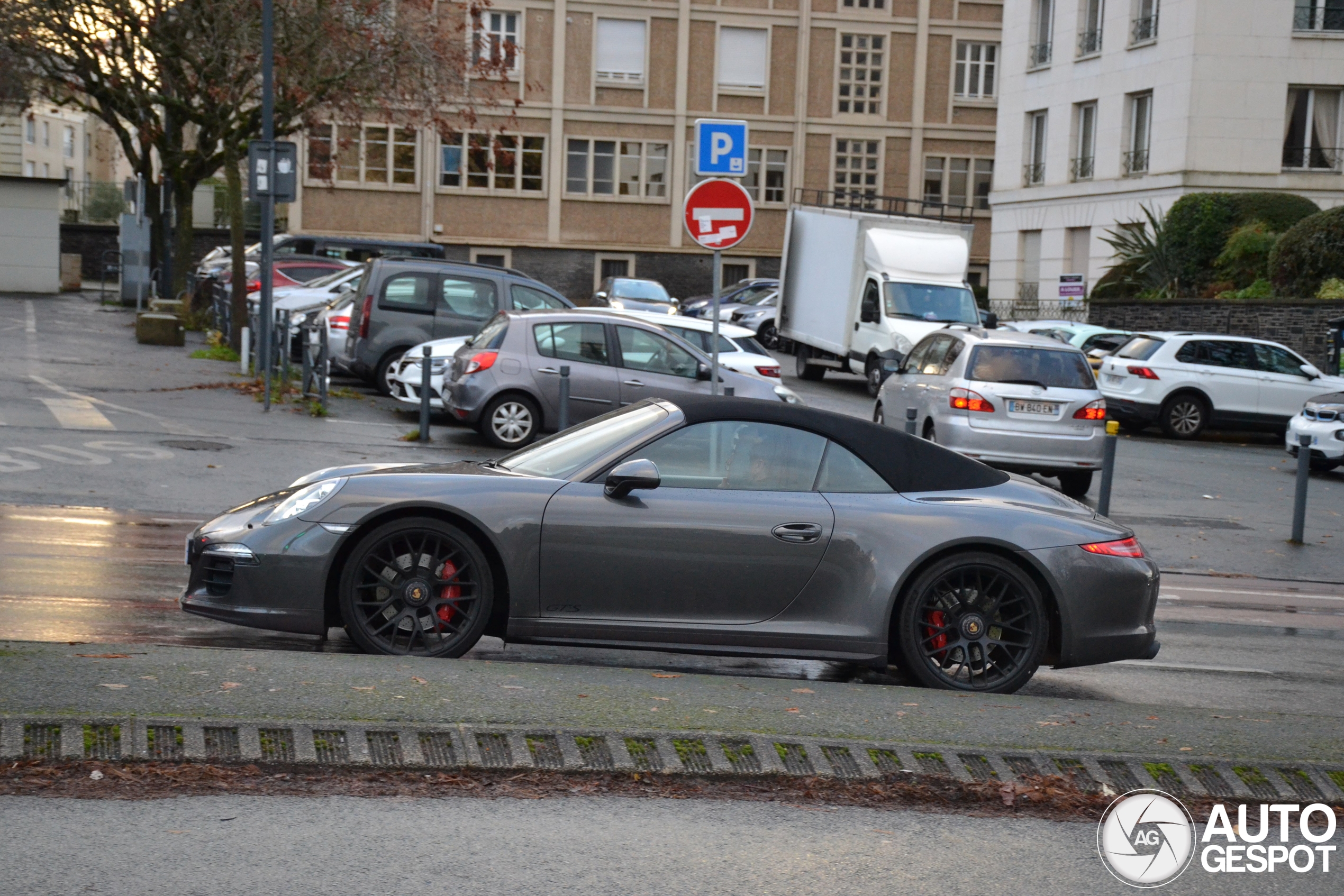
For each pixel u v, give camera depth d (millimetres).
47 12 29719
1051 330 30906
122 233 38844
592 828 4836
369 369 21625
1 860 4273
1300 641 10055
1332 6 38469
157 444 15562
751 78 53188
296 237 39031
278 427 17828
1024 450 16969
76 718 5262
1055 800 5359
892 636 7254
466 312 21781
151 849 4426
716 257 12562
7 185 42219
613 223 52906
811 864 4645
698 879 4469
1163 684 8219
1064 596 7195
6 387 19797
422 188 51500
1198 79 38312
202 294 33625
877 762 5547
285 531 6945
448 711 5707
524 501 7031
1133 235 38375
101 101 34625
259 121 26922
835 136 53781
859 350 30375
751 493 7176
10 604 8250
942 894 4465
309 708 5605
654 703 6082
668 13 52250
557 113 52000
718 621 7094
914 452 7445
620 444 7270
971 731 6008
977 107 54625
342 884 4266
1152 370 26062
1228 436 27406
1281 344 28359
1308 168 39000
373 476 7176
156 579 9289
